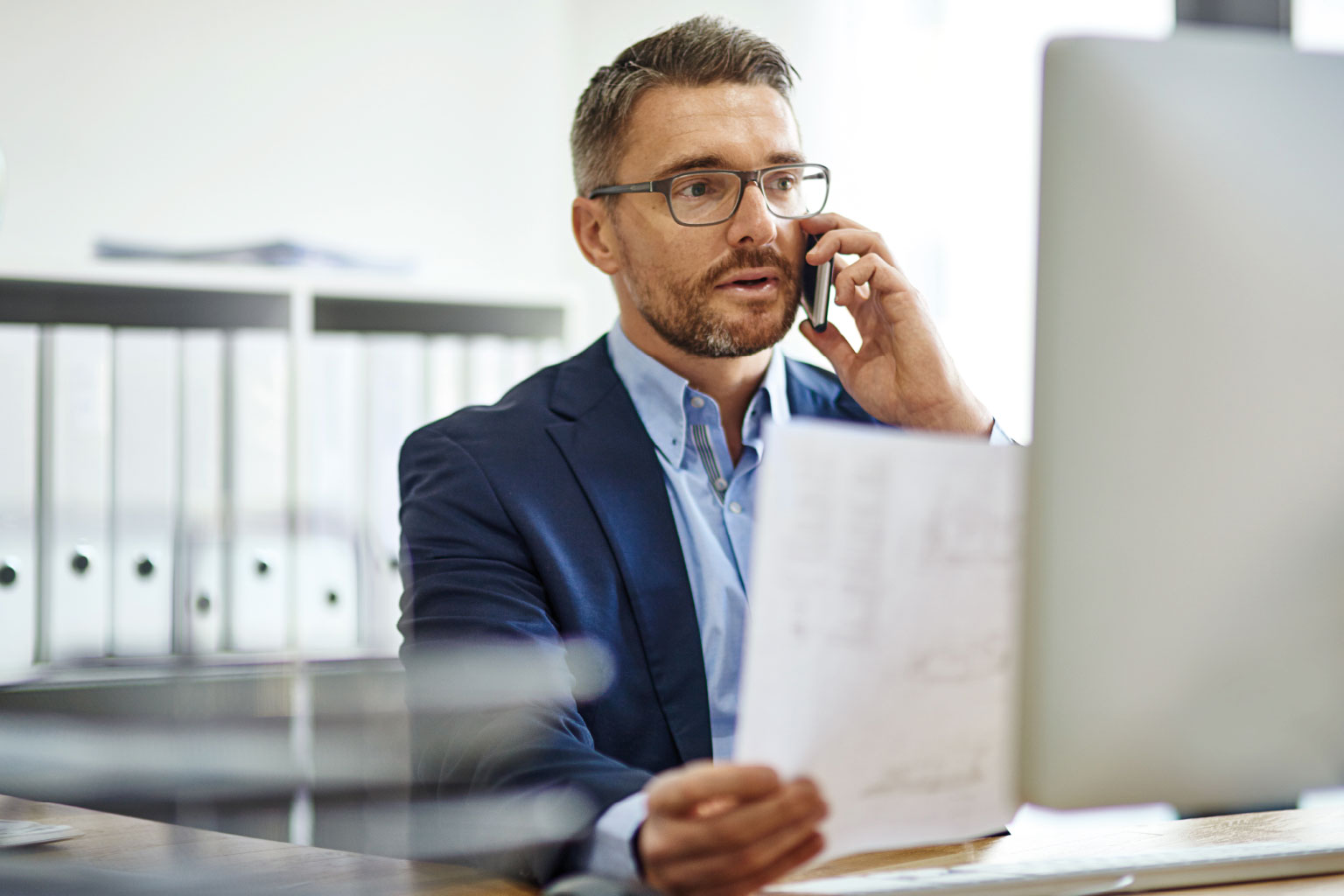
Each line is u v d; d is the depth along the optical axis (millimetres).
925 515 658
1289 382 719
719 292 1296
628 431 1288
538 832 806
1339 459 729
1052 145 687
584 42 3162
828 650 649
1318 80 720
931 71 2926
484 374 2318
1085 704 702
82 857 918
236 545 2158
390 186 3010
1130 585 703
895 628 656
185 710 1995
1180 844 921
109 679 1977
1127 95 688
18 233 2699
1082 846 921
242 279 2295
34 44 2711
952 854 897
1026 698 700
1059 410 689
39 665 2051
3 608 2027
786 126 1318
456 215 3068
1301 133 716
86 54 2750
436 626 1106
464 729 966
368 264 2469
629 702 1156
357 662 2156
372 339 2266
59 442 2066
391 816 1861
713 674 1240
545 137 3143
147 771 1820
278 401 2193
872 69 2994
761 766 656
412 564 1190
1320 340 723
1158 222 695
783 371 1413
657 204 1291
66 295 2326
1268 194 711
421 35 3039
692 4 3148
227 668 2098
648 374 1320
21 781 1731
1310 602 731
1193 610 712
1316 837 935
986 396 2818
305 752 1941
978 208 2854
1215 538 714
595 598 1175
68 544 2068
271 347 2189
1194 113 699
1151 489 702
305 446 2227
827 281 1333
